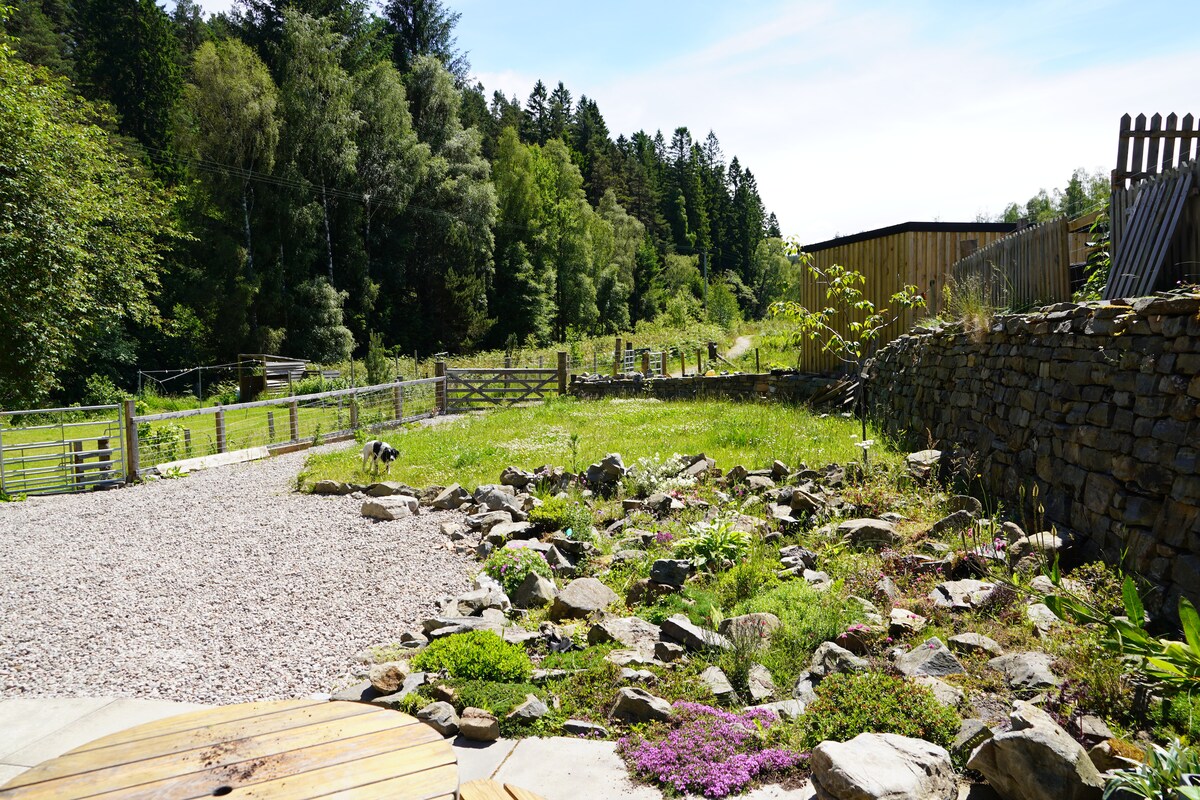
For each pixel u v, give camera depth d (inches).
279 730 98.3
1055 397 236.1
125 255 869.2
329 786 84.4
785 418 508.7
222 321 1396.4
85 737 147.9
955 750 123.7
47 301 725.9
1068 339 231.6
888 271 605.0
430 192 1806.1
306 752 92.4
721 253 3951.8
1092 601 170.9
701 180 3966.5
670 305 2645.2
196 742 95.0
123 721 154.6
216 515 354.6
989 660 155.9
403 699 150.8
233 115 1417.3
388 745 94.3
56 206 735.7
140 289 898.1
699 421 526.6
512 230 2098.9
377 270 1740.9
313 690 169.3
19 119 705.0
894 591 197.9
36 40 1718.8
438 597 231.8
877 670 148.4
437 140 1930.4
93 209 793.6
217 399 1166.3
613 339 1800.0
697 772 122.8
